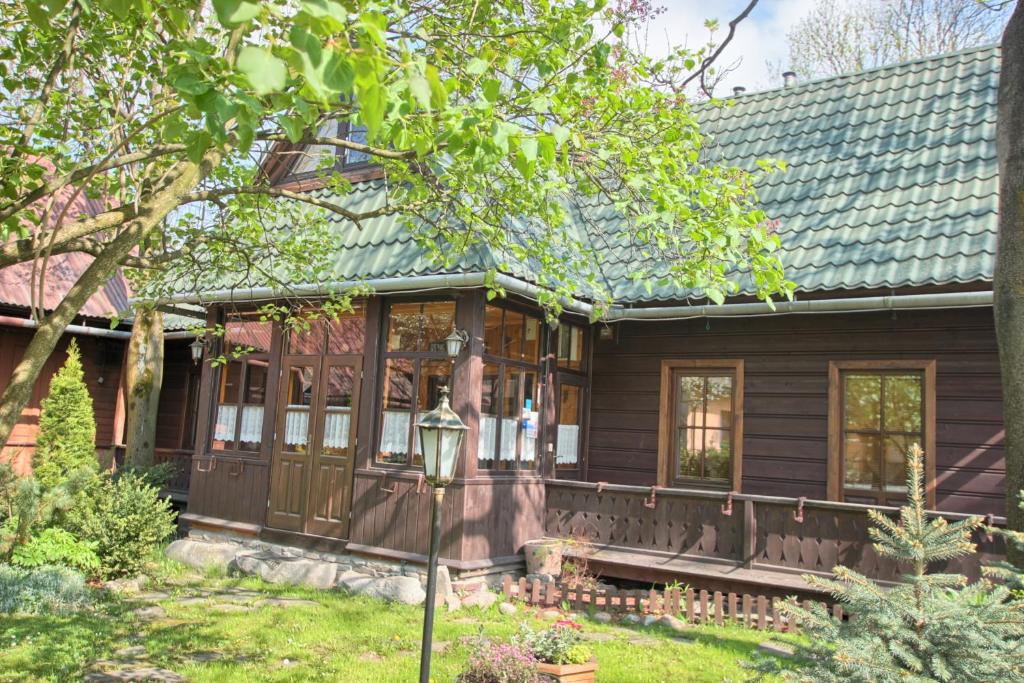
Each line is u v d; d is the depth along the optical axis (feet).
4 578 24.70
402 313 31.07
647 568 28.04
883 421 29.19
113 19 17.88
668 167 19.12
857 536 25.52
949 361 27.96
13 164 15.20
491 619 25.05
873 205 30.78
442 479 15.92
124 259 18.25
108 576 29.12
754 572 26.66
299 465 32.83
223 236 23.59
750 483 30.96
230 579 30.27
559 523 31.48
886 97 36.42
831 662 12.66
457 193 21.84
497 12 19.67
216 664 20.12
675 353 33.30
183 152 17.01
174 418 51.44
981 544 24.07
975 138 31.83
